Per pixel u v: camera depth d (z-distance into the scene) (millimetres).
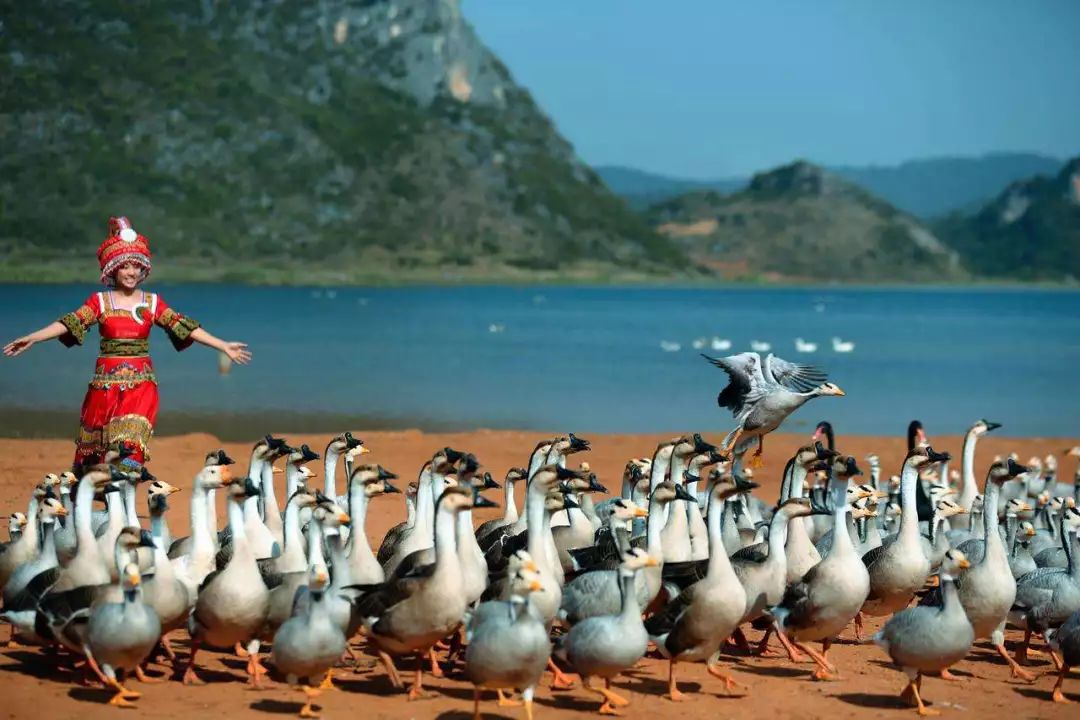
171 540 19391
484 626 13102
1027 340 96750
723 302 188375
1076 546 16109
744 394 21859
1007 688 15250
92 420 16469
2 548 17531
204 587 14508
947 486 22891
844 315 148125
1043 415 46906
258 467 18562
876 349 85000
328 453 19656
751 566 15961
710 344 86312
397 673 14891
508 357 73625
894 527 21906
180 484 27641
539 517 15625
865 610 17109
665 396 52219
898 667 15773
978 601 15680
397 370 63219
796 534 17109
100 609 13484
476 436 36125
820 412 47594
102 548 16156
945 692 14945
